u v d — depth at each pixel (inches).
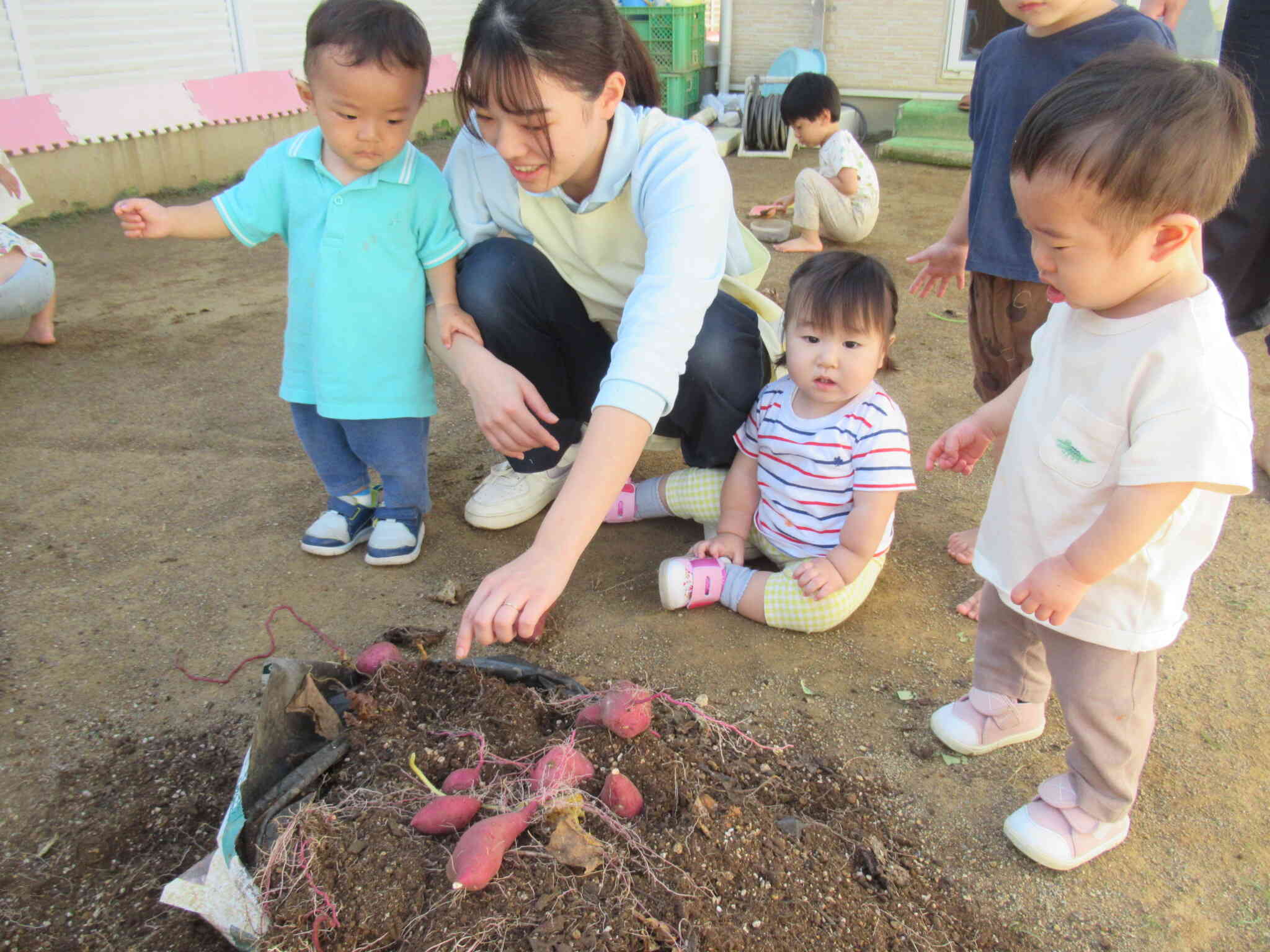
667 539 110.3
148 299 188.4
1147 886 68.7
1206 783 77.0
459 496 118.0
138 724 81.3
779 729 80.9
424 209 95.5
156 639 91.8
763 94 334.3
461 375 91.7
